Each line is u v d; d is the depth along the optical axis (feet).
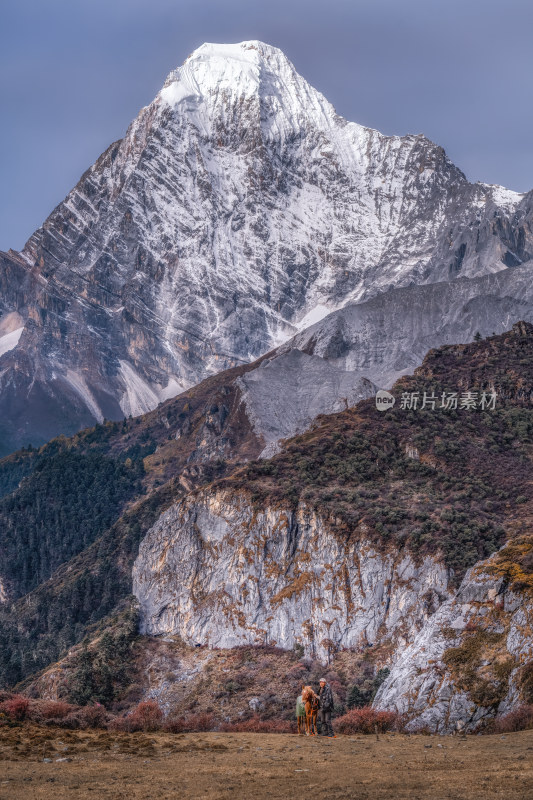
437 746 126.72
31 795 100.37
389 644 300.81
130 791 101.81
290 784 103.35
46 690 325.21
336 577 320.29
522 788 94.99
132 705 308.81
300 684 294.25
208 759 121.60
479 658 186.19
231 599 333.62
